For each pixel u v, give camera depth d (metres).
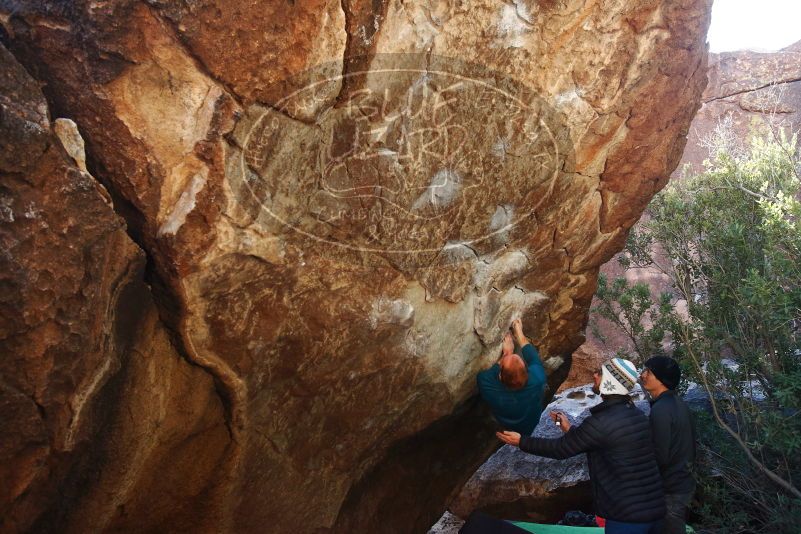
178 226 2.08
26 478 1.89
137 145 1.99
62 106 1.94
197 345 2.33
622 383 3.31
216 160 2.07
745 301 4.55
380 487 3.69
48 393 1.87
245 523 2.85
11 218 1.68
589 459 3.42
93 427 2.10
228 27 1.94
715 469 4.75
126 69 1.91
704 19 3.05
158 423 2.34
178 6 1.87
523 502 5.45
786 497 4.24
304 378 2.73
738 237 4.63
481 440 4.24
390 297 2.84
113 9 1.84
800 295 4.24
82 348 1.91
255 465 2.76
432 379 3.29
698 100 3.46
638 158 3.31
